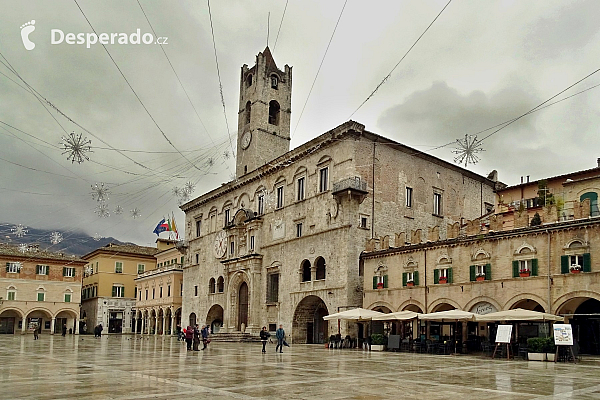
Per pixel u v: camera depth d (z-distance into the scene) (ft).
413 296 159.02
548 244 126.82
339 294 182.09
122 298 390.21
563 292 122.11
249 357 121.29
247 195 255.29
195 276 296.71
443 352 137.69
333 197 191.01
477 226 147.84
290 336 205.26
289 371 86.17
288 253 214.48
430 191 215.31
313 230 201.87
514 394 60.70
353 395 59.00
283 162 224.74
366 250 181.06
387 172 199.62
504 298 134.41
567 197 156.56
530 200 175.94
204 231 294.25
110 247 398.21
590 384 70.33
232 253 258.16
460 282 146.00
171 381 70.38
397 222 199.00
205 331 160.25
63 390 60.54
